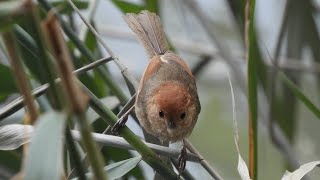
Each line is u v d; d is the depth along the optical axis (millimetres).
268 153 13141
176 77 9891
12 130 6887
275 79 10602
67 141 5809
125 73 8820
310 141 12977
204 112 13922
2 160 8625
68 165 7980
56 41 4484
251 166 7434
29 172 4543
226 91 14086
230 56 11305
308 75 12773
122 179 9172
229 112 13906
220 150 13469
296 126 11352
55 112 4770
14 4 4148
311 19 11359
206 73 14195
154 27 10742
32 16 4516
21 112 8727
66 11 9383
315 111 8594
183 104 9539
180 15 13070
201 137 13641
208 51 11953
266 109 10836
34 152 4582
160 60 10156
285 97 11188
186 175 8508
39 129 4645
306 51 12055
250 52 7305
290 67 11391
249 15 7281
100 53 9820
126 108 8680
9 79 8500
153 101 9562
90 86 9461
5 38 4875
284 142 10562
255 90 7355
